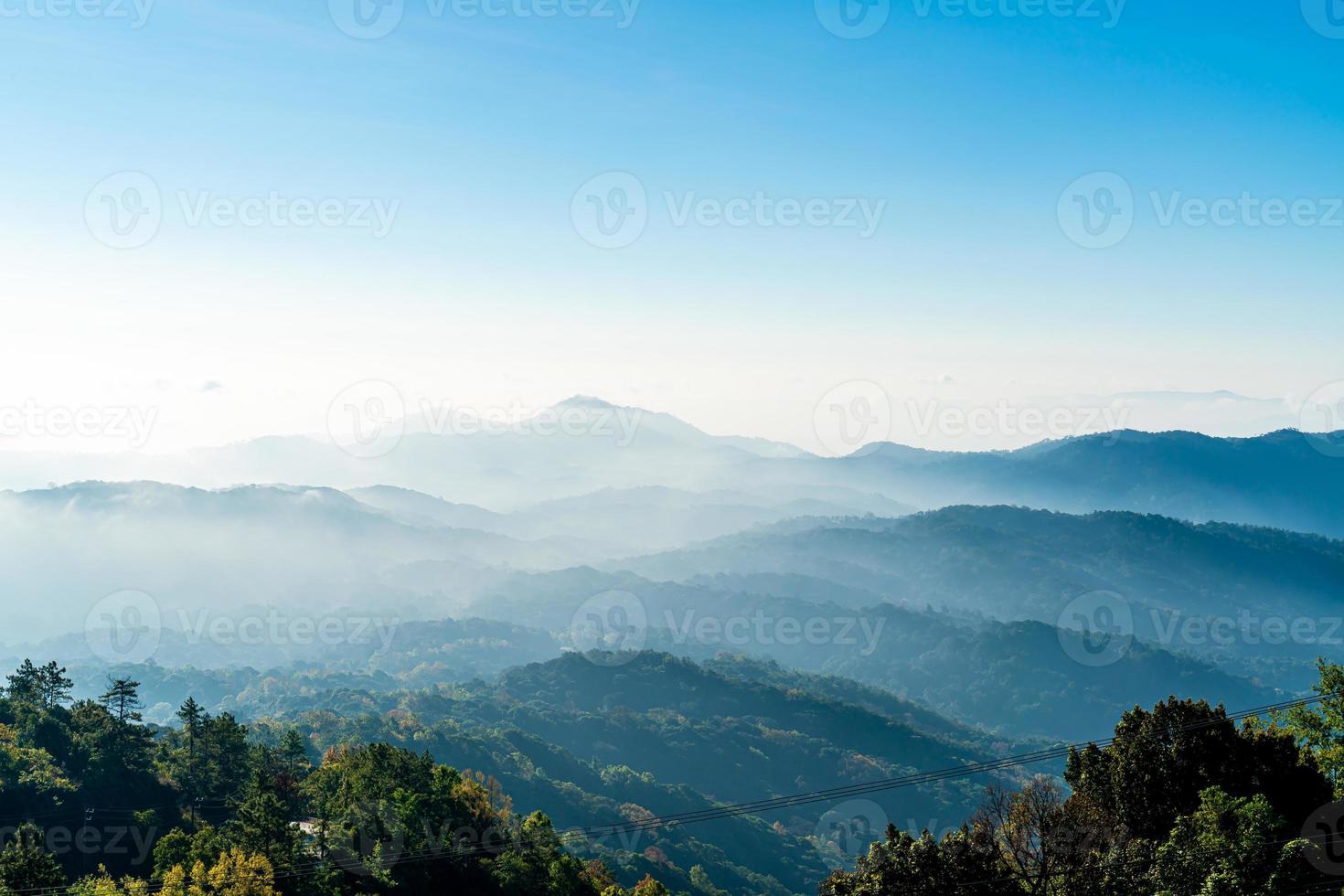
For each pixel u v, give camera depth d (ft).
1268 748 152.25
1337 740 161.38
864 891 132.26
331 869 244.22
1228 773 149.59
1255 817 133.59
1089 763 165.89
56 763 288.30
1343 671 164.45
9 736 291.17
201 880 212.02
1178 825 136.98
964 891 131.44
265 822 238.27
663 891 298.97
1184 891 127.34
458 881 267.18
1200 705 161.07
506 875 276.82
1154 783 152.66
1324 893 125.70
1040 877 137.80
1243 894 124.77
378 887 244.22
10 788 260.62
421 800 279.69
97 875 237.86
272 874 218.18
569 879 279.49
